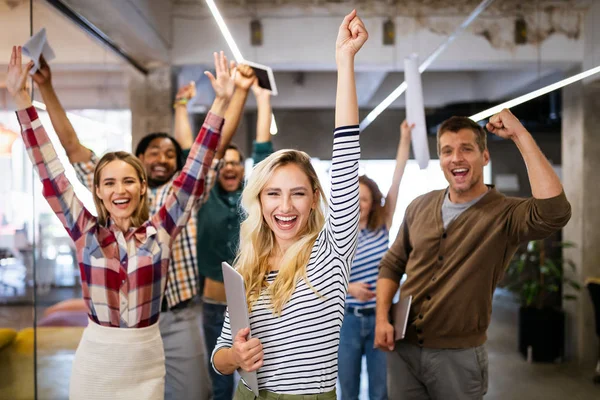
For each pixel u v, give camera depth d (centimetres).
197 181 208
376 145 419
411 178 291
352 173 150
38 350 386
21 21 275
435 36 463
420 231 226
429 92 464
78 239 198
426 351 221
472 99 434
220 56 217
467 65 409
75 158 262
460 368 215
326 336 144
